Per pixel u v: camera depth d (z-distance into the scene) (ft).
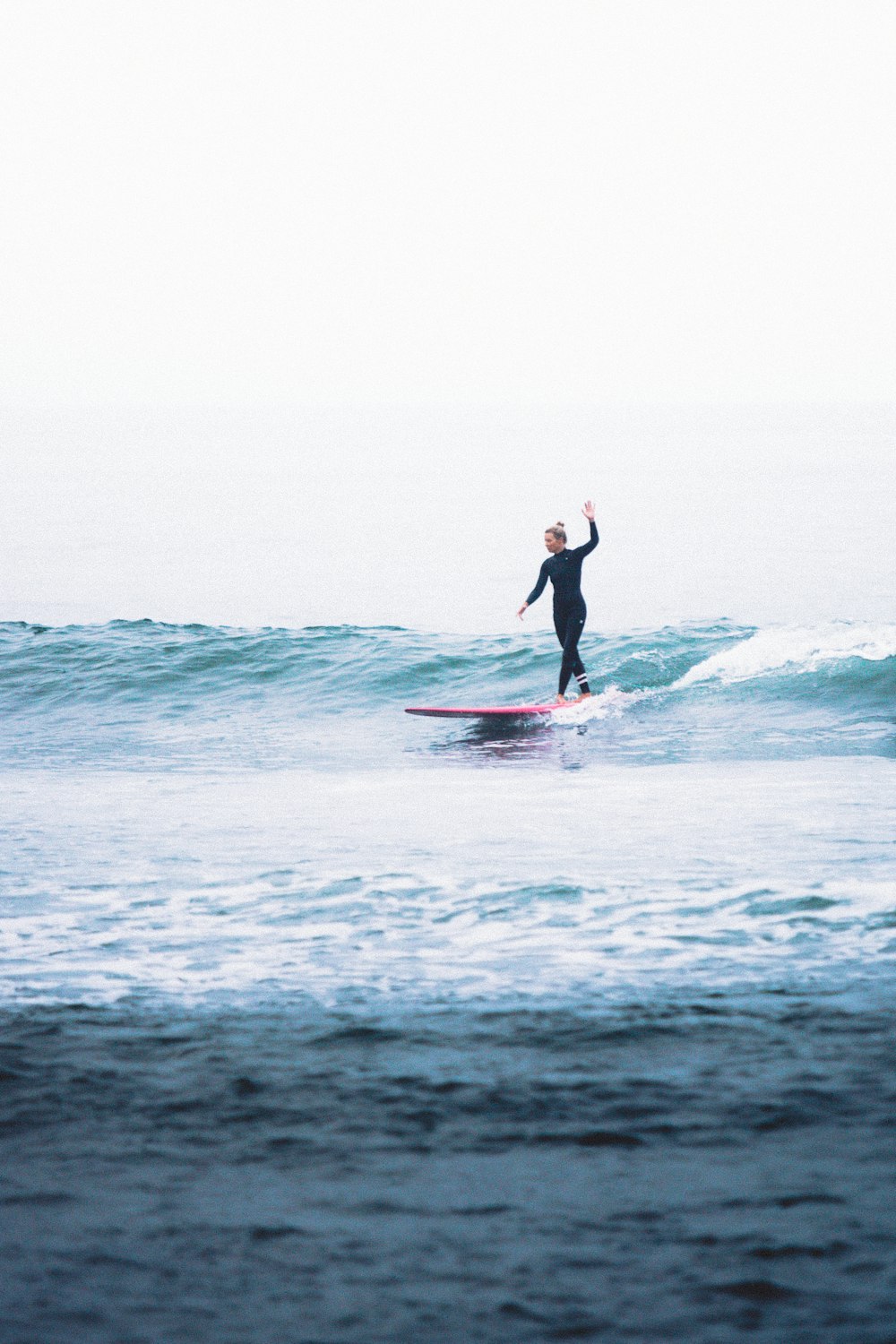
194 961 20.72
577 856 27.78
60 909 24.41
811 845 27.89
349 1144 13.17
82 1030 17.39
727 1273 10.17
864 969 19.02
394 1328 9.53
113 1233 11.25
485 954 20.65
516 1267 10.41
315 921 23.09
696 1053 15.58
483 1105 14.14
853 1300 9.68
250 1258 10.70
